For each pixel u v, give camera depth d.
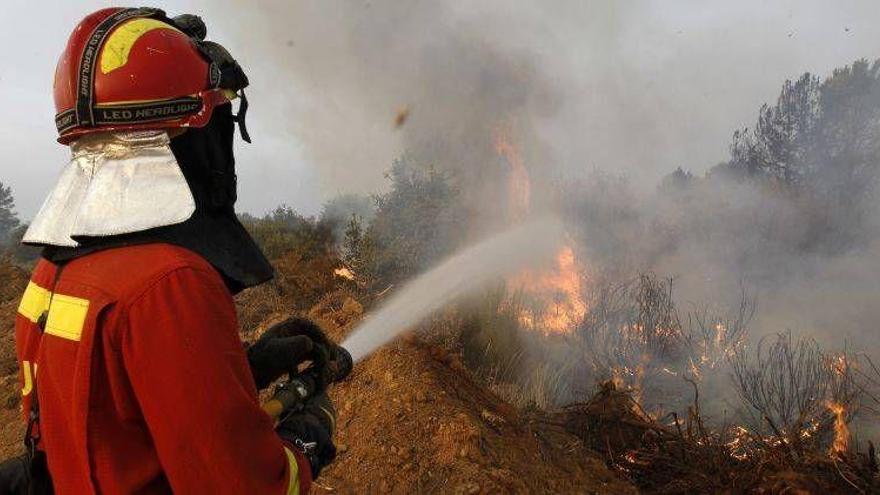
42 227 1.27
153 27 1.30
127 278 1.14
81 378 1.13
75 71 1.25
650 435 3.81
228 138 1.43
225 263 1.28
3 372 5.21
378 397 3.43
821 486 3.15
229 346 1.15
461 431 3.07
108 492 1.16
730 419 4.95
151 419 1.10
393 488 2.97
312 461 1.42
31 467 1.35
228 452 1.10
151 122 1.24
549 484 3.05
